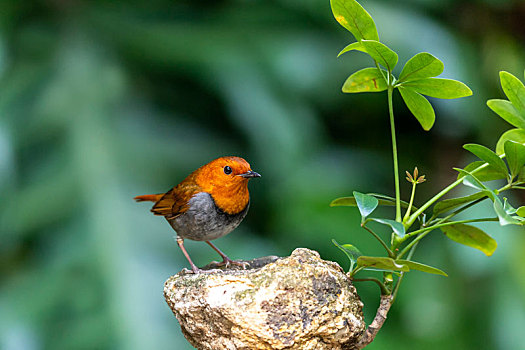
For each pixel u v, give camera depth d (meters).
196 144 6.73
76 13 7.17
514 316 6.87
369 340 5.92
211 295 5.85
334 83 7.21
